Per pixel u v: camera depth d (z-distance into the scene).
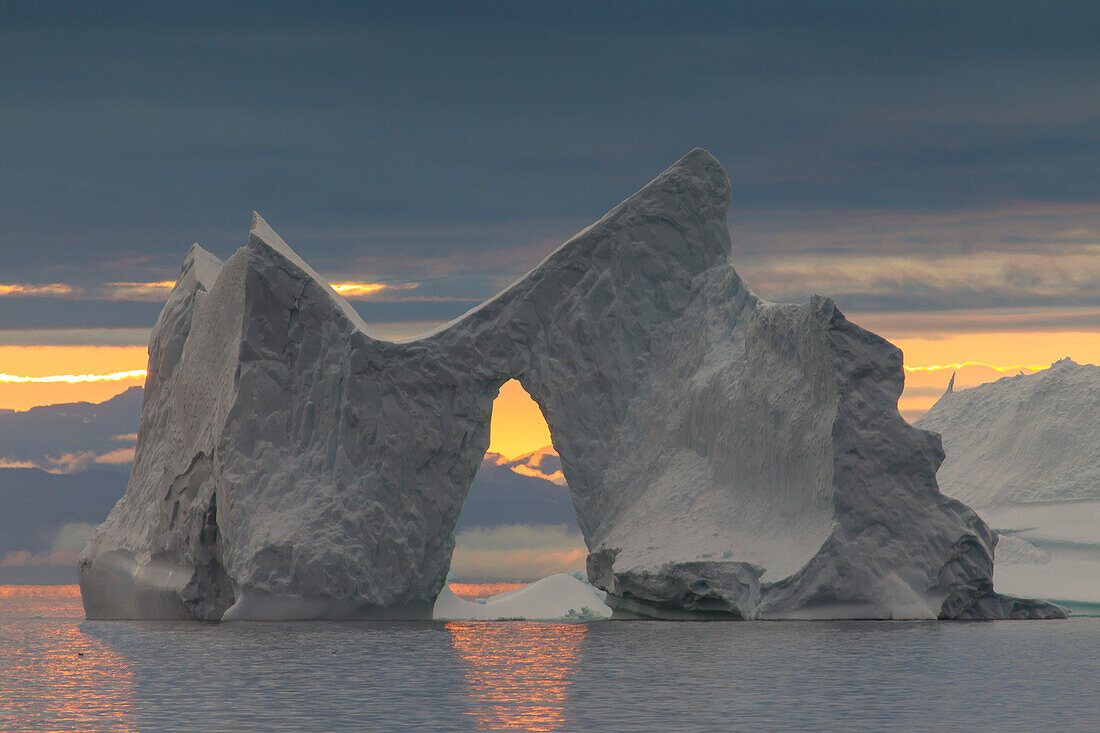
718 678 72.06
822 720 58.12
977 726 56.53
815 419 111.88
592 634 101.81
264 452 122.31
